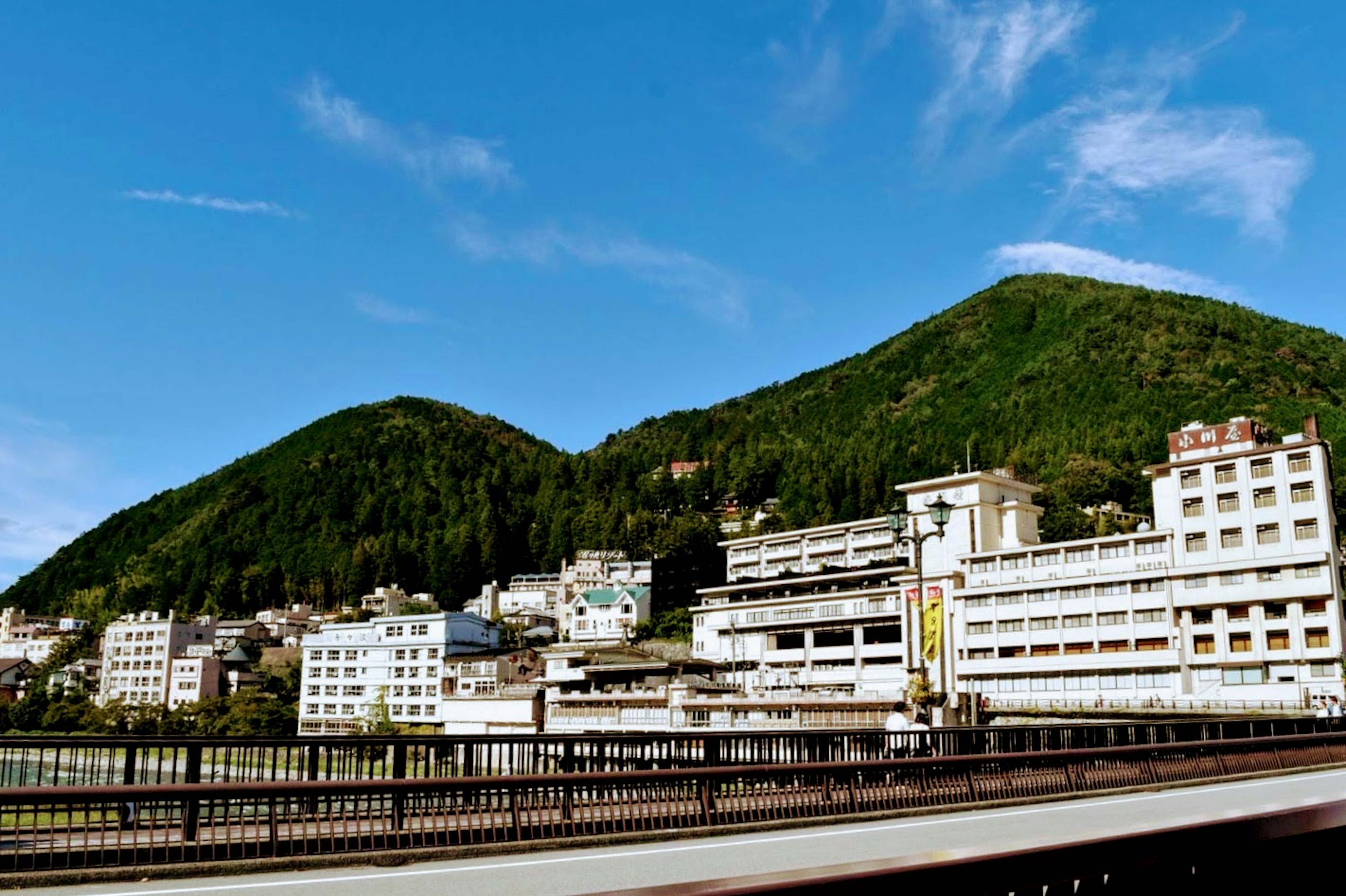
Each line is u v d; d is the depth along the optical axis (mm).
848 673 97125
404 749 18203
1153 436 191125
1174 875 6191
